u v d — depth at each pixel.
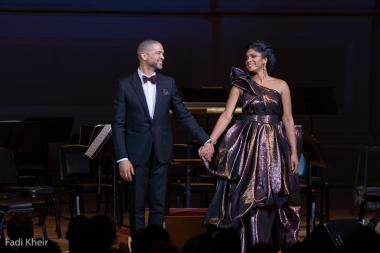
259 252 6.38
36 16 20.12
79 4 20.23
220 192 9.97
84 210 16.50
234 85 10.07
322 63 20.91
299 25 20.81
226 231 7.21
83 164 14.89
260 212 9.85
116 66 20.45
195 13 20.55
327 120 20.84
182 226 10.45
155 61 10.19
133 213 10.18
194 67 20.62
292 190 9.87
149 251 6.19
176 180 14.71
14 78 20.14
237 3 20.67
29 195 12.46
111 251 6.56
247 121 10.02
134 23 20.44
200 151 10.06
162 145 10.14
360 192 12.98
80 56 20.36
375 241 6.00
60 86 20.30
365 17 20.89
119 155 10.08
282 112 10.30
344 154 20.80
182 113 10.29
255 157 9.85
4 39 20.02
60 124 15.84
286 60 20.83
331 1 20.84
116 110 10.16
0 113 20.03
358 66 20.95
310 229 12.47
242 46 20.72
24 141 14.88
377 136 20.94
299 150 10.27
